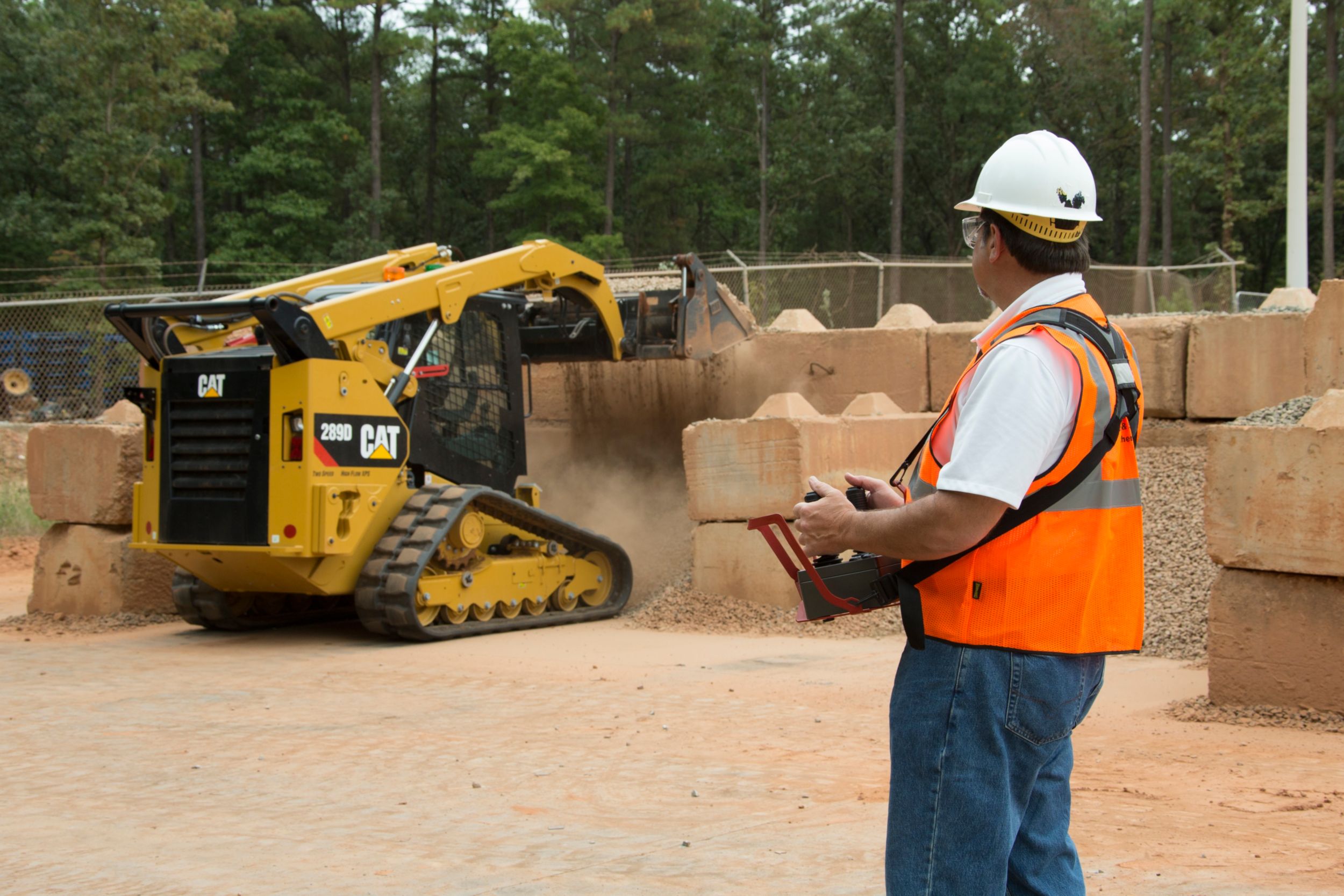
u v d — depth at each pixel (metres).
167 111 39.31
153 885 4.03
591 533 11.62
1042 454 2.39
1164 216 49.34
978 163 61.72
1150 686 7.48
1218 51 46.41
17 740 6.43
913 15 61.28
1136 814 4.69
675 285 20.02
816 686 7.73
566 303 13.26
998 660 2.45
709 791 5.20
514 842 4.47
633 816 4.82
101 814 4.98
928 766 2.50
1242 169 54.66
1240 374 12.31
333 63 59.50
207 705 7.42
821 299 21.09
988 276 2.73
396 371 10.23
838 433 10.86
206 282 48.53
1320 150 55.34
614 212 60.91
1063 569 2.44
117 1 37.56
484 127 63.62
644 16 52.72
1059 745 2.58
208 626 11.12
